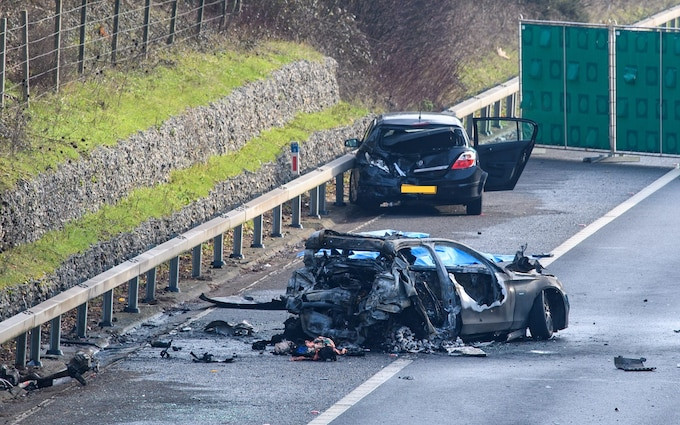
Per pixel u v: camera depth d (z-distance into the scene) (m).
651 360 51.78
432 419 42.41
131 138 78.81
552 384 47.34
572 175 105.69
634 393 45.75
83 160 71.69
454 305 54.75
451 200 87.81
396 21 131.38
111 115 81.62
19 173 65.12
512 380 48.09
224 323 58.88
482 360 52.41
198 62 101.75
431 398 45.31
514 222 86.06
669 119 110.31
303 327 54.66
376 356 53.34
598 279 69.81
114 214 72.81
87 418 43.41
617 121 112.69
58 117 77.44
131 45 101.88
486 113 127.44
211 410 43.97
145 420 42.81
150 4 101.25
